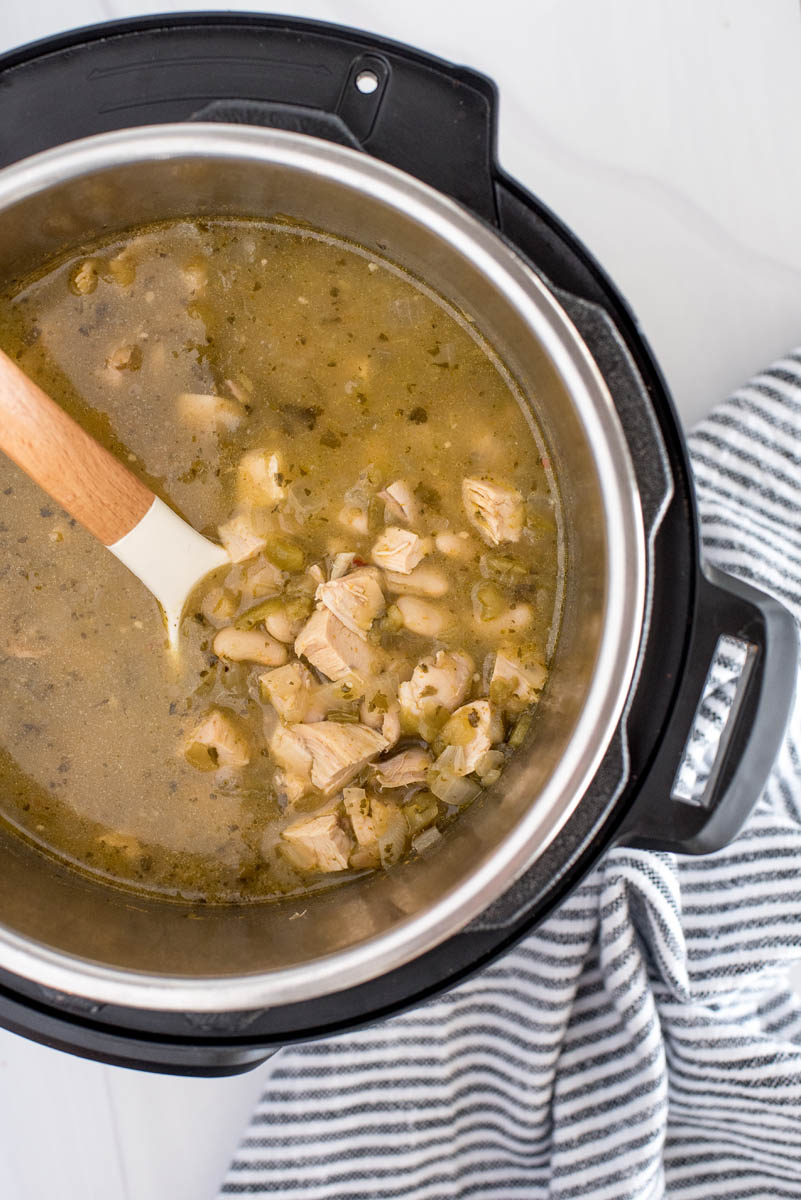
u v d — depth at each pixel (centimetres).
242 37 52
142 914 54
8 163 52
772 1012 60
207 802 54
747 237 61
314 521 54
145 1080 61
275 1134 60
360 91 52
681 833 52
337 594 53
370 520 54
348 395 54
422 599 55
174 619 54
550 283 52
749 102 61
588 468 51
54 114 52
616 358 52
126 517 52
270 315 54
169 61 52
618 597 50
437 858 54
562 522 55
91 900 54
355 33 52
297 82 52
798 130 61
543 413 54
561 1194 59
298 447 54
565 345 50
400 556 54
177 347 54
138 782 54
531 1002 59
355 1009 53
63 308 54
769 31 61
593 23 60
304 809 54
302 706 54
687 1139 61
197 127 50
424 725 54
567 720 52
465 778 54
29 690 54
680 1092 60
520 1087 60
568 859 52
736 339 61
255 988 50
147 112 52
